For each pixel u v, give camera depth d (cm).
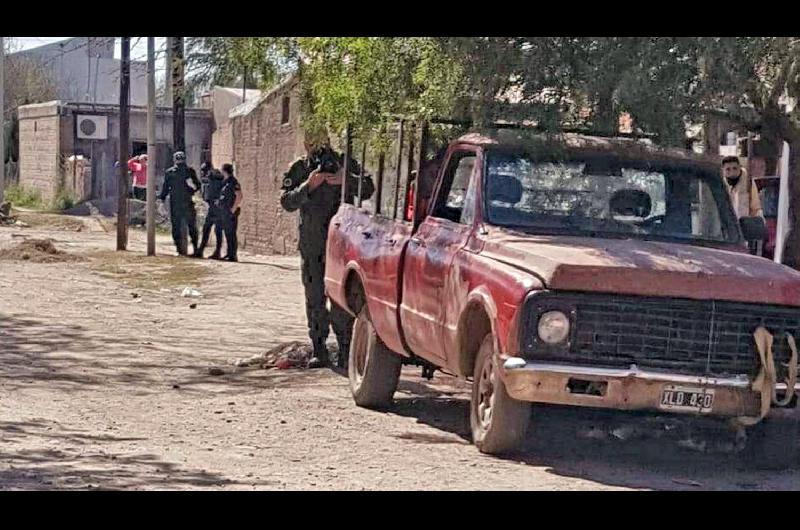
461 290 879
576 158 946
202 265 2595
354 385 1112
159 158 4478
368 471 827
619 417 859
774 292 809
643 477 833
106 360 1366
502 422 845
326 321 1323
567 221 922
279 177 3141
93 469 820
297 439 947
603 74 904
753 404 804
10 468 816
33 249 2602
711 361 805
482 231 904
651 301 798
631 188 941
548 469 843
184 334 1598
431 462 857
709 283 802
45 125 5000
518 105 947
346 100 1199
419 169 1008
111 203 4641
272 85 1388
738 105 994
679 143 960
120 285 2178
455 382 1261
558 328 792
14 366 1306
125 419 1029
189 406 1095
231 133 3678
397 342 1016
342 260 1152
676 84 908
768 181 1282
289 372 1307
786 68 952
